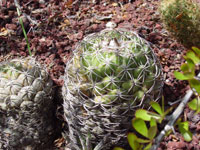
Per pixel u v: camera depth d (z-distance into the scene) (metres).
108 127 0.35
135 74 0.34
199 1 0.52
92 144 0.40
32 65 0.40
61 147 0.46
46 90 0.39
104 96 0.33
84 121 0.36
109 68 0.33
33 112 0.38
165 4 0.51
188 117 0.45
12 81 0.36
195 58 0.22
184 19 0.48
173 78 0.51
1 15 0.65
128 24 0.61
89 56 0.35
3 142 0.42
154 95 0.37
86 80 0.35
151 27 0.60
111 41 0.35
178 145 0.42
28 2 0.68
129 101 0.34
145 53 0.36
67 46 0.59
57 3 0.68
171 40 0.58
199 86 0.19
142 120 0.20
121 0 0.67
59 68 0.55
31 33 0.62
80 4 0.68
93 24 0.62
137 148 0.21
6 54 0.59
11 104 0.36
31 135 0.41
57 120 0.46
